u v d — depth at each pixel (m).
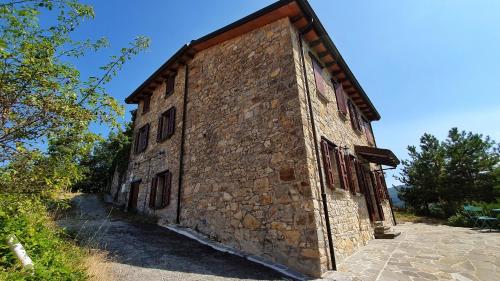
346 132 8.41
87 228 6.70
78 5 2.98
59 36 3.02
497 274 4.48
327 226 5.16
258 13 6.75
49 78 2.78
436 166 15.78
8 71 2.54
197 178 7.46
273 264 5.04
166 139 9.40
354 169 8.16
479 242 6.97
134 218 8.71
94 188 16.84
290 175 5.42
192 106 8.60
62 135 2.94
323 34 7.23
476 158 15.13
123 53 3.36
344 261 5.44
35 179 2.74
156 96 11.27
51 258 3.19
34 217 3.47
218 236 6.34
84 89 3.10
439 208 15.01
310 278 4.49
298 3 6.34
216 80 7.98
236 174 6.41
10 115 2.62
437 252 6.07
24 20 2.68
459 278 4.37
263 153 6.02
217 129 7.34
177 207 7.78
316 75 7.10
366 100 11.00
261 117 6.34
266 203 5.62
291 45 6.37
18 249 2.74
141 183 10.28
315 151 5.72
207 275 4.27
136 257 4.88
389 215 11.37
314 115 6.23
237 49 7.70
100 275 3.56
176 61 9.58
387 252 6.23
